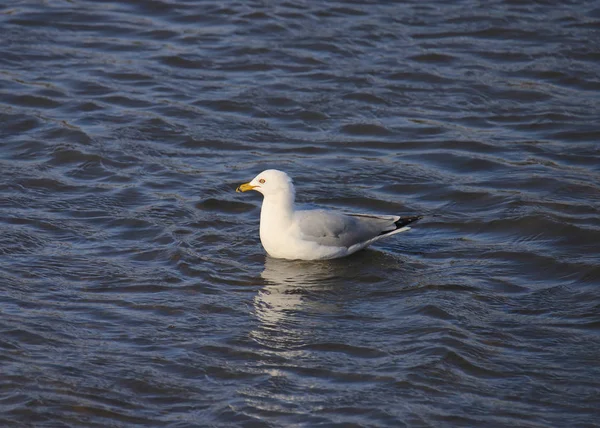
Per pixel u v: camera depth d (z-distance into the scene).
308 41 24.89
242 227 16.41
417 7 27.14
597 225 16.39
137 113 20.97
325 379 11.88
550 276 14.90
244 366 12.13
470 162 19.33
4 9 25.75
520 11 26.95
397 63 24.00
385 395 11.54
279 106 21.70
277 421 11.06
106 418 11.07
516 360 12.37
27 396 11.36
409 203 17.59
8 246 15.12
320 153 19.69
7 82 22.06
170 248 15.33
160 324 13.09
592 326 13.26
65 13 25.83
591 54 24.53
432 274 14.90
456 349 12.52
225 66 23.56
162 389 11.63
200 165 18.88
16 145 19.22
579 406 11.39
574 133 20.66
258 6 26.73
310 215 15.22
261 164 19.02
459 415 11.17
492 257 15.55
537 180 18.39
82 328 12.89
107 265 14.72
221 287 14.24
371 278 14.73
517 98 22.50
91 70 23.00
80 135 19.67
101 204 16.92
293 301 13.90
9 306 13.33
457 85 22.98
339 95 22.33
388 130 20.80
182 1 26.92
